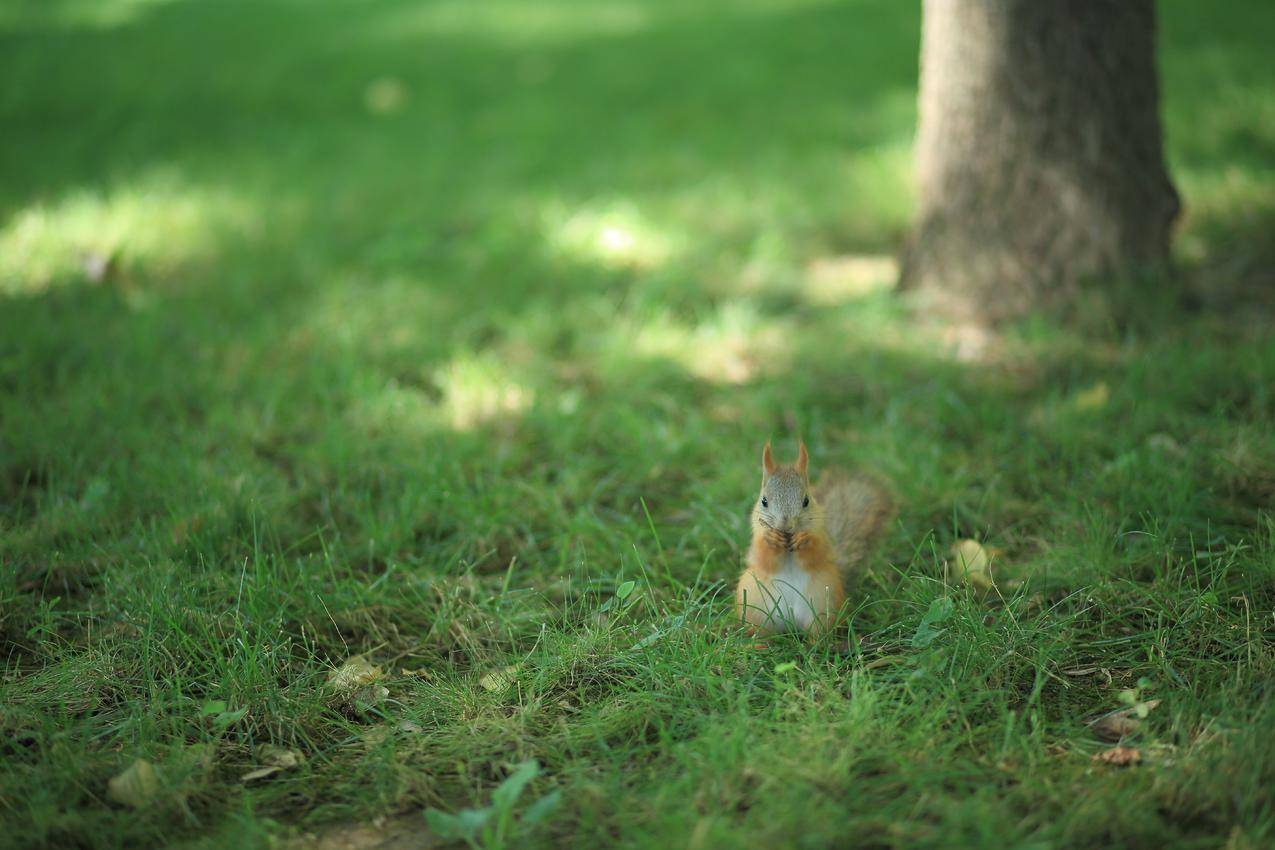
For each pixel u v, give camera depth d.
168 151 9.19
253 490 4.18
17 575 3.77
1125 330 5.38
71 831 2.63
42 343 5.41
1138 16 5.34
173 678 3.21
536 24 15.00
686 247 6.90
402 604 3.69
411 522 4.08
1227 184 6.90
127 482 4.24
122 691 3.18
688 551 3.96
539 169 8.59
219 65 12.64
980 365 5.22
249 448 4.61
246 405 4.94
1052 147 5.40
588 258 6.70
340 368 5.25
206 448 4.58
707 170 8.35
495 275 6.52
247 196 7.89
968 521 4.05
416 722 3.09
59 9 17.39
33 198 7.74
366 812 2.75
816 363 5.36
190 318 5.84
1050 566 3.63
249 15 16.80
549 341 5.72
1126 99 5.38
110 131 9.78
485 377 5.23
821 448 4.57
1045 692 3.11
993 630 3.24
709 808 2.61
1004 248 5.56
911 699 3.01
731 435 4.76
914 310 5.77
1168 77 9.28
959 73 5.51
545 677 3.20
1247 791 2.55
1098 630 3.35
